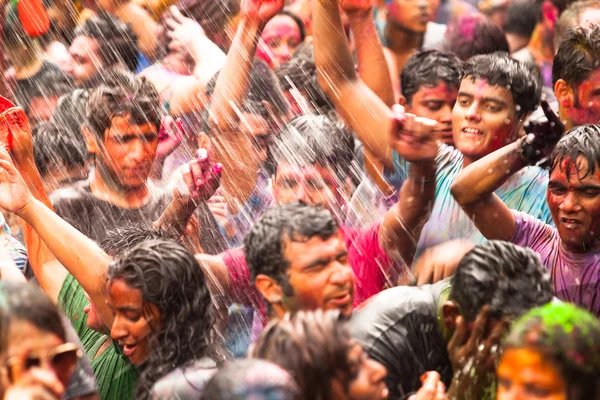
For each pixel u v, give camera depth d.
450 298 4.84
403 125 5.85
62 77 9.91
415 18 10.60
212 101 8.09
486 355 4.69
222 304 6.28
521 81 7.26
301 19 10.28
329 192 6.82
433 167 5.98
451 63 8.09
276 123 8.18
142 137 7.37
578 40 7.29
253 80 8.31
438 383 4.53
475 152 7.27
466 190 6.33
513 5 10.78
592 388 3.67
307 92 8.44
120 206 7.38
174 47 9.91
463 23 9.85
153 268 5.19
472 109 7.27
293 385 3.57
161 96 9.26
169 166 8.52
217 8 10.48
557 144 6.02
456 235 6.90
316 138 6.85
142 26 10.65
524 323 3.78
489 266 4.76
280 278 4.96
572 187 5.90
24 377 3.79
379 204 7.32
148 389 5.15
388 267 6.32
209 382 3.63
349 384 3.88
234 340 6.32
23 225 6.57
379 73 8.03
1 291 3.87
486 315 4.70
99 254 5.89
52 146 7.91
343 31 7.33
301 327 3.95
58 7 10.53
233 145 7.98
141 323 5.20
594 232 5.95
